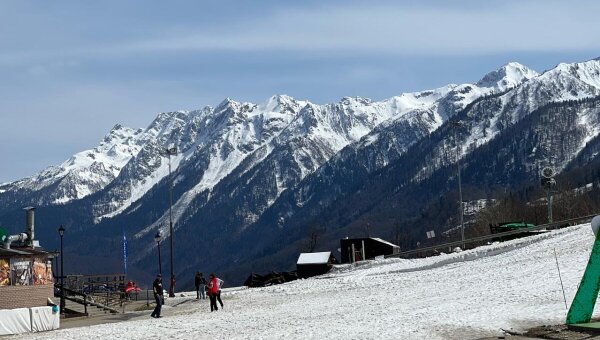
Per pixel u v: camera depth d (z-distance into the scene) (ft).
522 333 80.79
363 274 195.21
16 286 135.44
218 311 143.23
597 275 81.87
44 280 144.25
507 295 114.21
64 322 146.51
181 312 152.35
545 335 78.38
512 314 94.07
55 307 131.95
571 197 398.01
